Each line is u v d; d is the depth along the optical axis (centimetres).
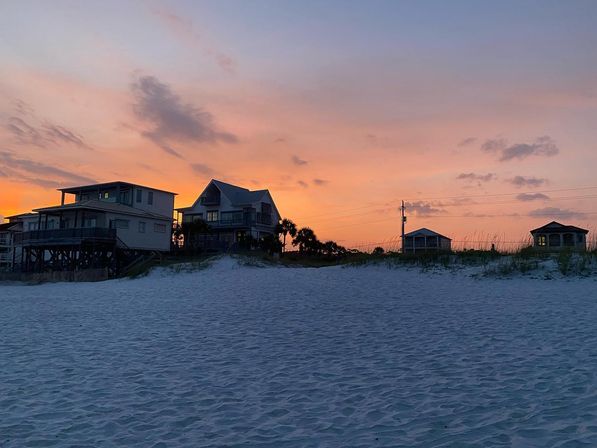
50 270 3781
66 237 3547
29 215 4928
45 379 708
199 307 1427
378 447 433
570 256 1744
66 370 757
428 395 566
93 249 3544
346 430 479
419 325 994
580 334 816
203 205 5288
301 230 4759
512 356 710
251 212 5012
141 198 4297
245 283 1980
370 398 570
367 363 726
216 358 802
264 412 544
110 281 2861
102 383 682
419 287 1606
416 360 725
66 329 1155
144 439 480
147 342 959
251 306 1378
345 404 555
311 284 1822
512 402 522
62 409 577
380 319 1085
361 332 957
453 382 608
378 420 500
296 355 799
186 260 3400
